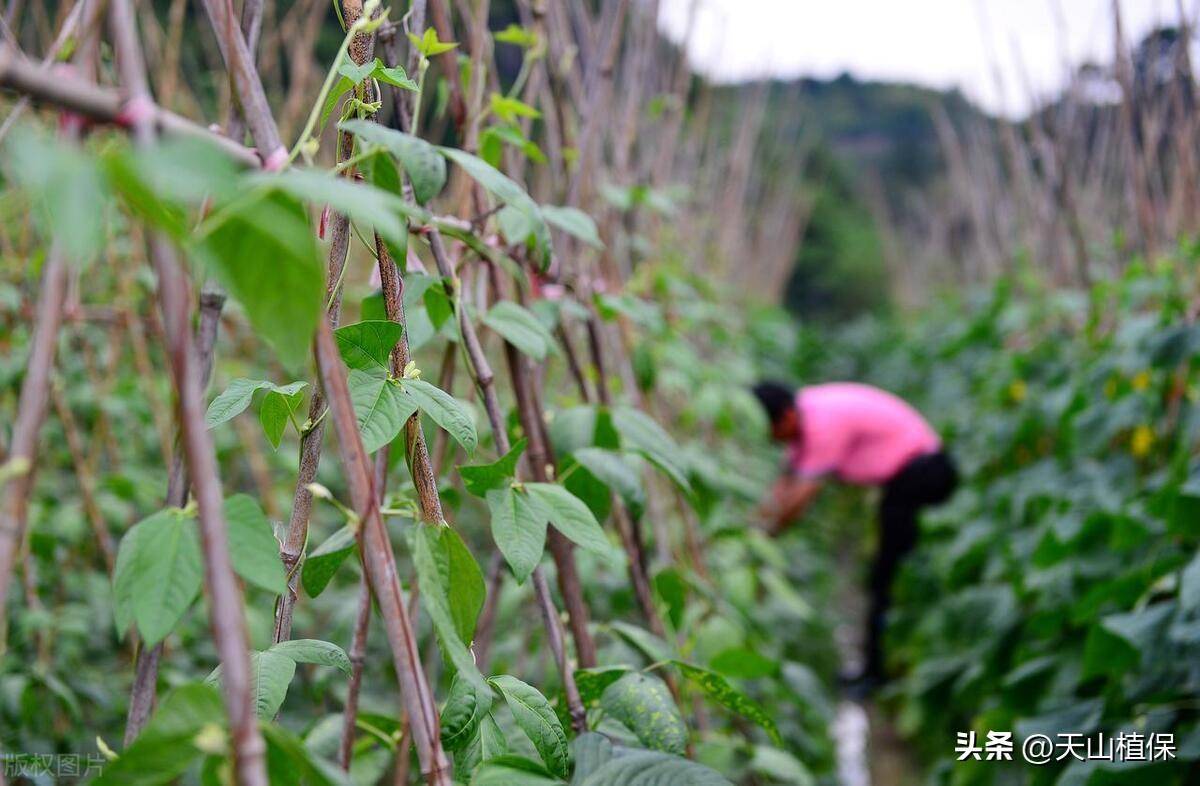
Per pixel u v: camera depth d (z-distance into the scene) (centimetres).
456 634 80
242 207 53
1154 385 253
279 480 263
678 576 157
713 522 253
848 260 1866
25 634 171
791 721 280
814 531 580
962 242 982
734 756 183
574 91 216
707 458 267
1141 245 329
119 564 67
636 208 271
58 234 45
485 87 147
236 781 55
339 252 87
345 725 108
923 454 418
